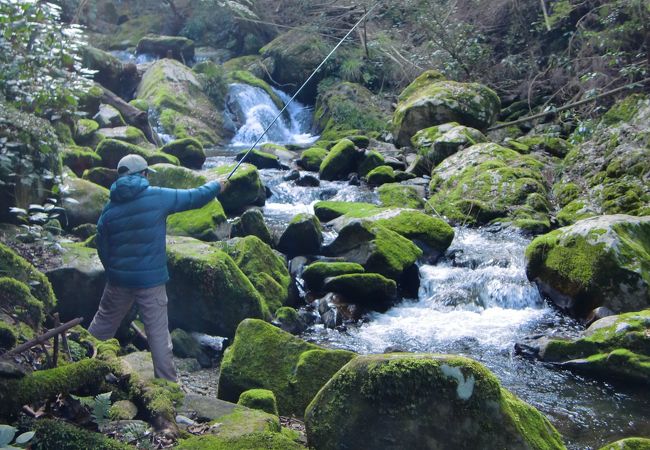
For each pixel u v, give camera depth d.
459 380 3.33
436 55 16.94
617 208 10.01
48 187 7.16
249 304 6.97
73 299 6.28
